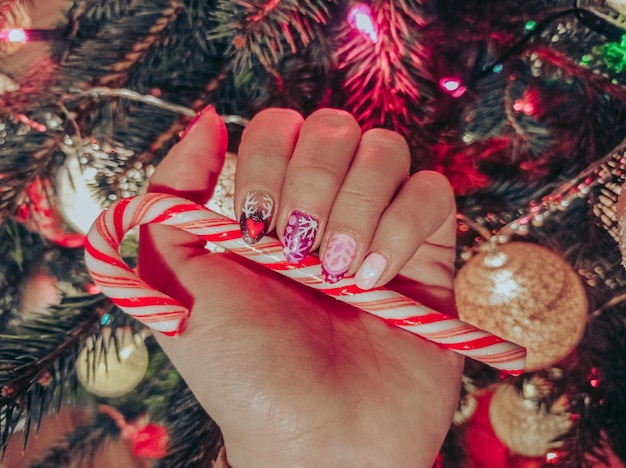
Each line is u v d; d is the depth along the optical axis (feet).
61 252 0.88
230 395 0.61
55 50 0.87
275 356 0.61
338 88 0.84
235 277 0.65
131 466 0.99
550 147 0.85
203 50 0.83
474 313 0.79
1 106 0.79
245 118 0.83
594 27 0.85
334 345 0.64
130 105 0.82
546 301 0.78
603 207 0.84
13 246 0.88
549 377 0.84
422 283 0.69
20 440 1.00
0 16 0.91
